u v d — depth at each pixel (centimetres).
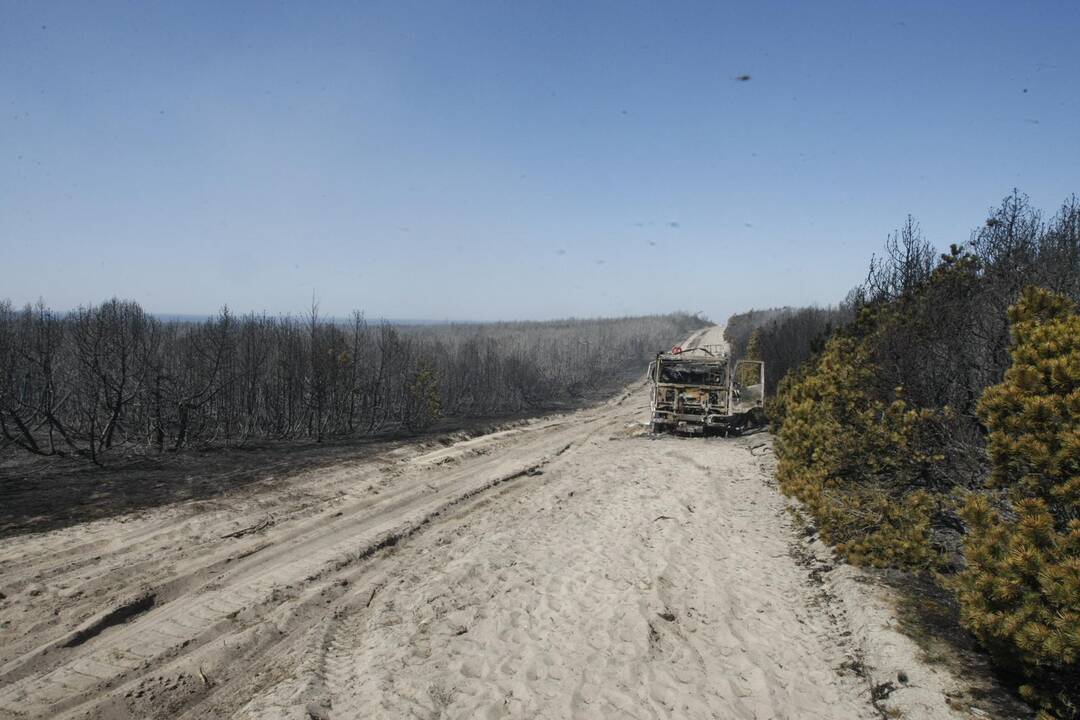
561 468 1478
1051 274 866
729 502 1088
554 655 546
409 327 7906
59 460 1333
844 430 899
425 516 1030
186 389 1720
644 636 577
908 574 695
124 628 615
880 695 489
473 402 3005
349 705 461
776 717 473
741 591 700
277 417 1934
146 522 917
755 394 1992
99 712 474
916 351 933
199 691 507
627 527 922
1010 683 470
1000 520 501
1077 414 446
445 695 477
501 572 745
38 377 1617
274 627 616
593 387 4122
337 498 1115
